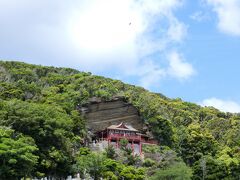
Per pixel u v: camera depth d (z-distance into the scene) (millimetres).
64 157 99562
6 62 173625
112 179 103125
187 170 109312
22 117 97812
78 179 97875
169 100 196125
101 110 145125
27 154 78375
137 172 110562
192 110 186500
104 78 167250
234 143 150000
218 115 187250
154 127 145875
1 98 133000
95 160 104188
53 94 146000
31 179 85812
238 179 108000
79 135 128375
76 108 142375
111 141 136625
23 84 145125
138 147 136625
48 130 99812
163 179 106938
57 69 177750
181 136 146125
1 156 75125
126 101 148750
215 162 108625
